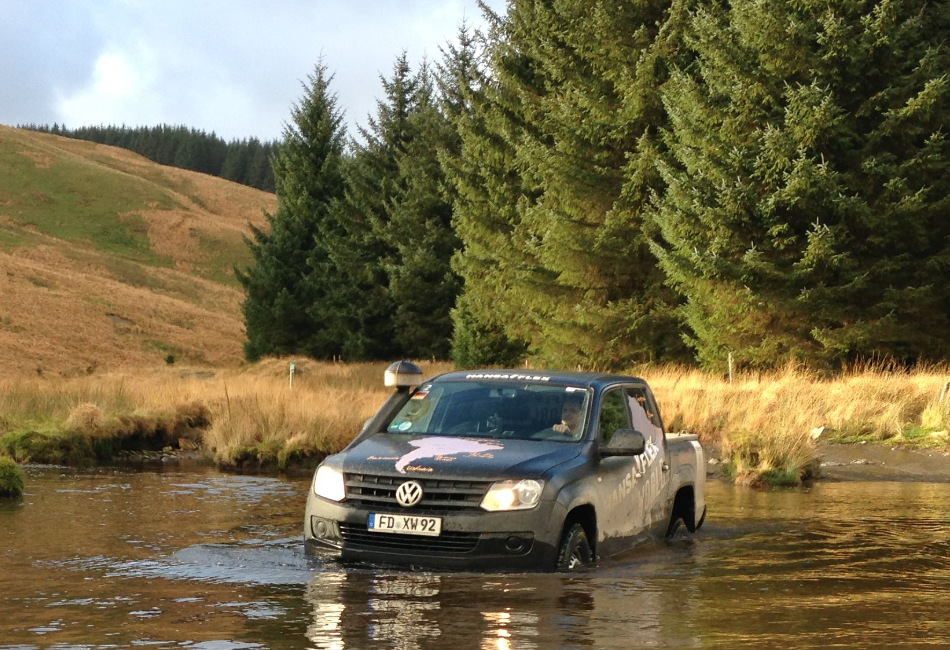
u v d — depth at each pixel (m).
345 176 66.75
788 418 18.84
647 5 38.84
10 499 12.47
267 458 18.95
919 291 29.41
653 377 29.39
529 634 5.49
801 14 31.02
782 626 5.73
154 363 88.00
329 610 6.07
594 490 7.74
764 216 30.36
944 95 30.33
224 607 6.16
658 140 36.81
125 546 8.65
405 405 8.84
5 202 142.50
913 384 22.44
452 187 58.12
